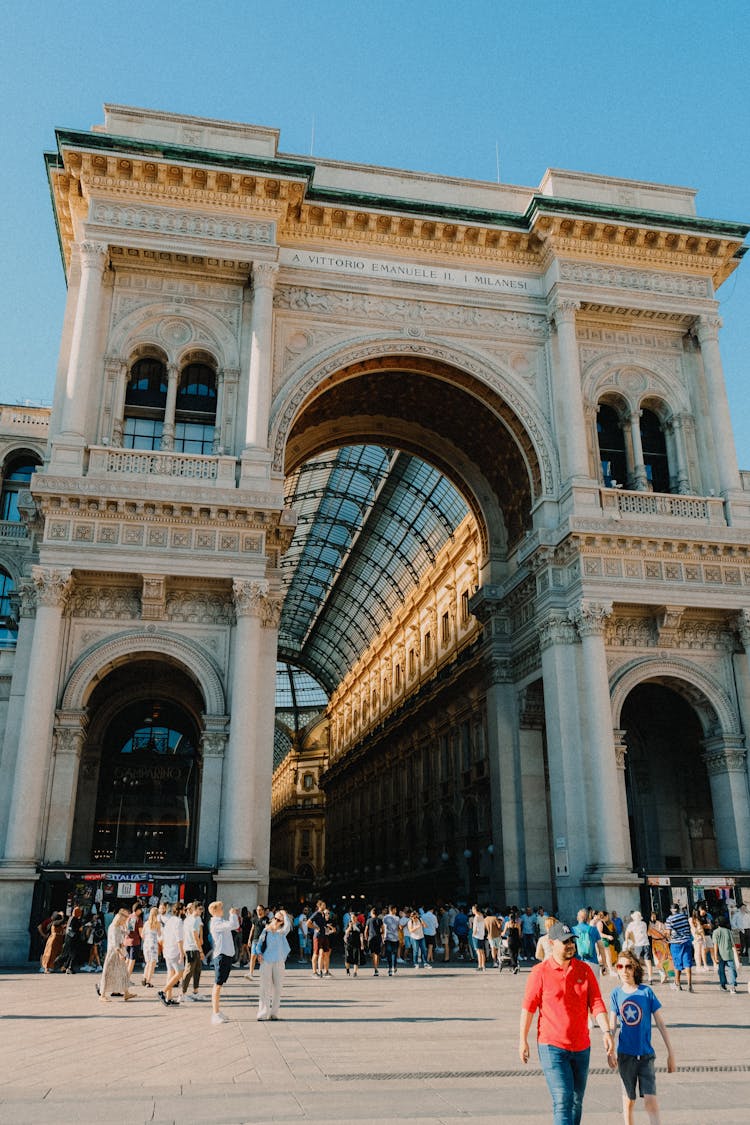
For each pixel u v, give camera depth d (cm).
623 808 3053
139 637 2925
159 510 2925
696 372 3697
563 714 3112
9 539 4188
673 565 3256
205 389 3384
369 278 3556
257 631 2891
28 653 2897
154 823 3409
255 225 3366
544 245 3666
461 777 4862
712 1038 1384
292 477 6222
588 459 3428
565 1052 726
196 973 1841
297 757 10681
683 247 3697
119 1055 1196
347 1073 1083
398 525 6219
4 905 2525
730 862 3136
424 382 3753
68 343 3241
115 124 3388
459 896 4666
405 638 6725
